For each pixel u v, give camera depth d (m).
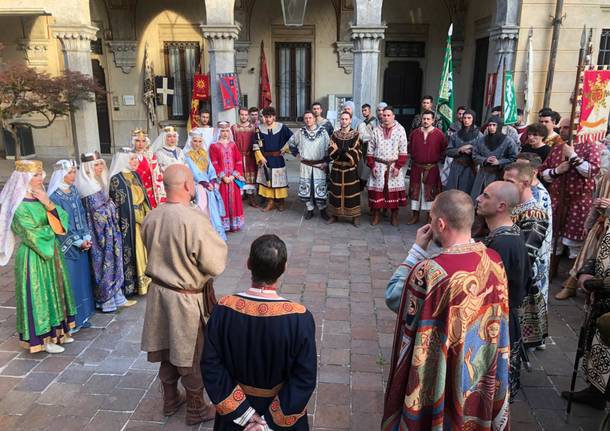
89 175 4.21
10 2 8.76
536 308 3.42
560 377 3.59
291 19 7.78
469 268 2.01
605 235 3.06
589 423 3.11
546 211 3.34
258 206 8.00
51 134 11.89
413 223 7.17
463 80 11.98
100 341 4.03
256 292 2.00
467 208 2.06
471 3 11.34
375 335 4.12
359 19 8.31
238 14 11.70
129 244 4.56
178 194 2.86
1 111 8.17
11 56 11.27
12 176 3.60
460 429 2.06
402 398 2.15
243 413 1.97
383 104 7.81
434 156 6.85
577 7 8.47
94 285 4.37
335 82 12.20
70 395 3.35
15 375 3.57
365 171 7.61
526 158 3.45
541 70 8.72
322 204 7.23
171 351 2.88
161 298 2.87
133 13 11.81
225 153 6.41
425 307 2.01
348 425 3.06
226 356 1.99
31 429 3.03
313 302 4.70
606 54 8.76
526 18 8.49
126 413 3.18
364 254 5.96
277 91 12.34
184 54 12.15
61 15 8.80
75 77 8.50
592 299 3.00
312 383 1.97
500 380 2.15
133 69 12.17
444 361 2.01
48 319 3.77
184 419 3.12
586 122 4.54
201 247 2.78
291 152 7.41
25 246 3.66
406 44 12.11
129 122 12.46
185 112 12.52
